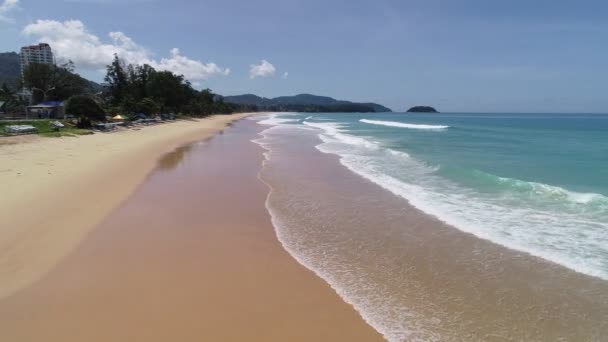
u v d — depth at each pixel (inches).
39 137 1013.8
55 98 2161.7
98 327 217.5
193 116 3346.5
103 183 550.0
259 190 549.3
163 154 884.0
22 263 293.7
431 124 2623.0
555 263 305.6
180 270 291.7
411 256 325.1
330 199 505.4
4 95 2060.8
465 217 423.2
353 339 211.0
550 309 243.0
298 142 1238.3
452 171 676.7
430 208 458.9
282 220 419.8
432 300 254.4
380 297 257.9
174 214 428.1
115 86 2851.9
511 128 2064.5
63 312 231.8
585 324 227.3
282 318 230.2
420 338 212.8
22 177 540.7
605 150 962.1
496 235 367.6
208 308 239.6
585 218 409.4
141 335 210.8
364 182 604.1
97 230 369.7
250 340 208.5
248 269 296.8
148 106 2413.9
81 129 1314.0
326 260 317.4
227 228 389.1
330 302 250.1
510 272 292.8
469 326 224.8
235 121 3154.5
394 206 471.8
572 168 697.6
